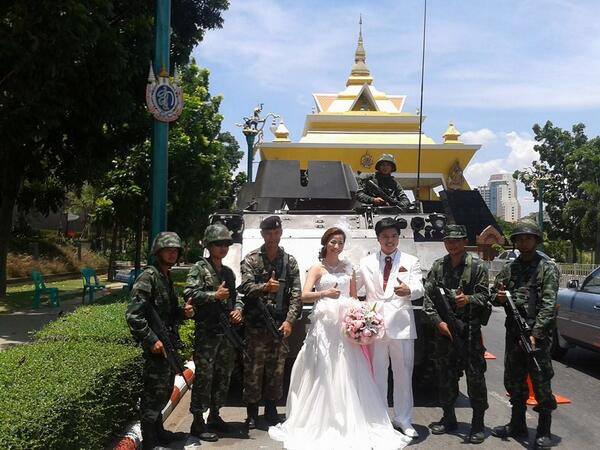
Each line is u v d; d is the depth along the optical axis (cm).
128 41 1380
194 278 579
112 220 2142
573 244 3825
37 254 2497
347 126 3578
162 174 1005
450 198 2356
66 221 4578
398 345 614
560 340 1046
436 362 633
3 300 1609
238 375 732
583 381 906
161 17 993
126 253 4022
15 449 373
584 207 3484
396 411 617
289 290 627
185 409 737
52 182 1856
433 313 609
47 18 1021
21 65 1055
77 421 465
